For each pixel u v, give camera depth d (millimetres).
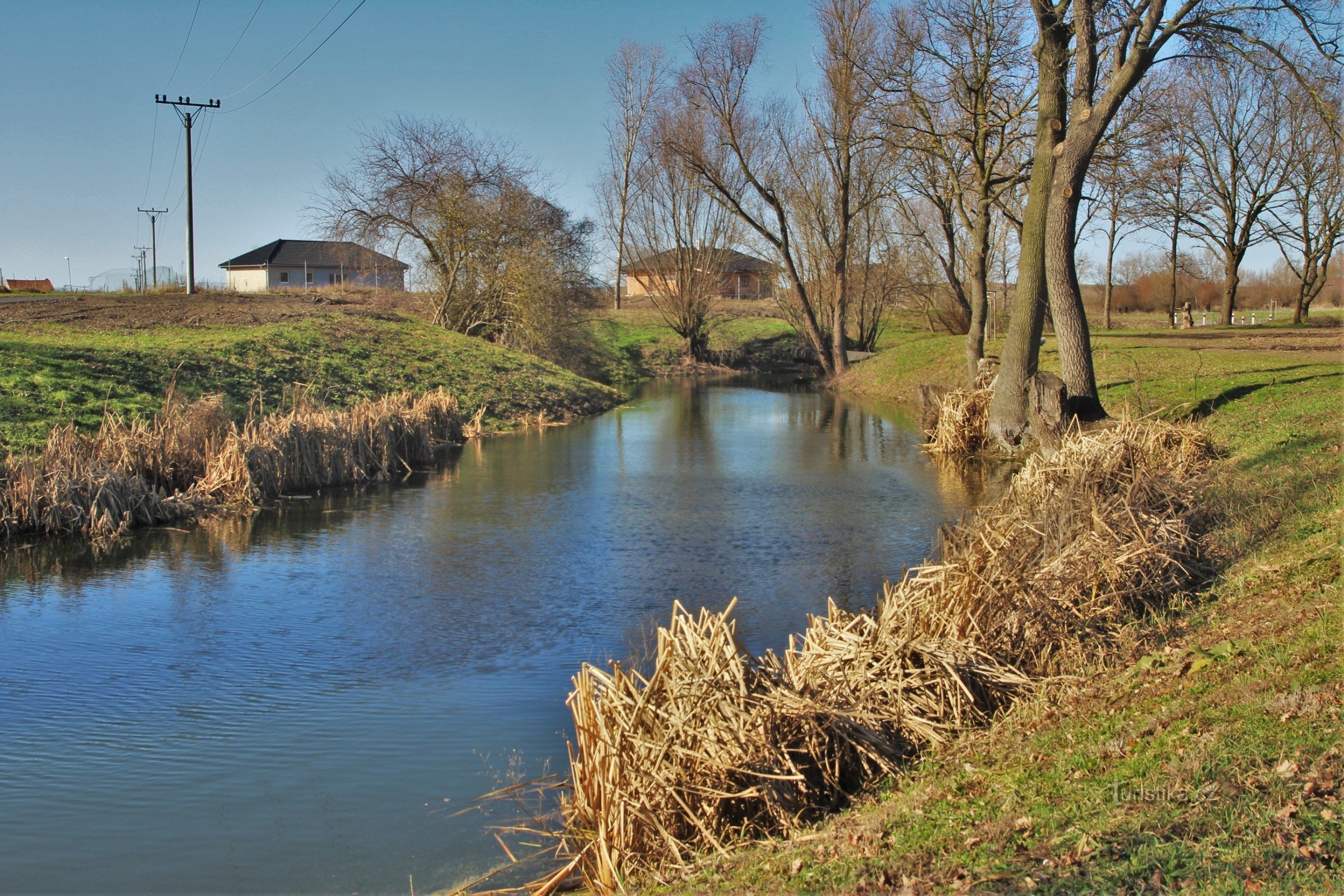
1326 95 18938
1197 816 4188
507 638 9578
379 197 38500
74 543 13305
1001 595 7438
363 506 16156
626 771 5680
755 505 16266
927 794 5336
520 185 40469
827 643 6926
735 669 6145
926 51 25078
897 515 15305
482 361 32844
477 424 26484
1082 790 4797
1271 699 5176
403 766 6891
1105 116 17391
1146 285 67625
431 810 6270
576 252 44344
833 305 45062
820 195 42031
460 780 6684
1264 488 10680
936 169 28766
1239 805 4207
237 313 31266
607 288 56219
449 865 5641
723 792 5652
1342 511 8789
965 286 48344
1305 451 12188
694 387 44688
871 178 38125
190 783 6617
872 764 6141
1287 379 19688
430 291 40594
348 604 10656
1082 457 11516
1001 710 6559
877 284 49469
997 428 20797
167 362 21656
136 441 15531
